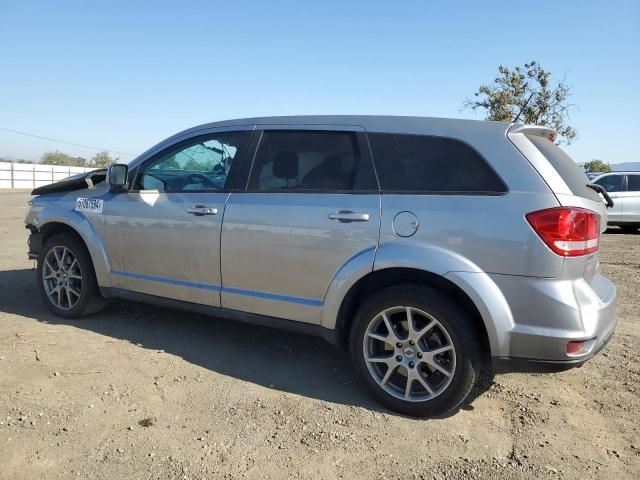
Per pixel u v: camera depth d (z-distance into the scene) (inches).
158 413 132.0
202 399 140.5
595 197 140.3
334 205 143.8
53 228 210.1
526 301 121.5
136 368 158.9
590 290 125.6
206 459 113.3
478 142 132.5
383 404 138.1
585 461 115.5
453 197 131.1
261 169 160.4
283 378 156.1
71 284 201.3
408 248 131.6
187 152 177.3
